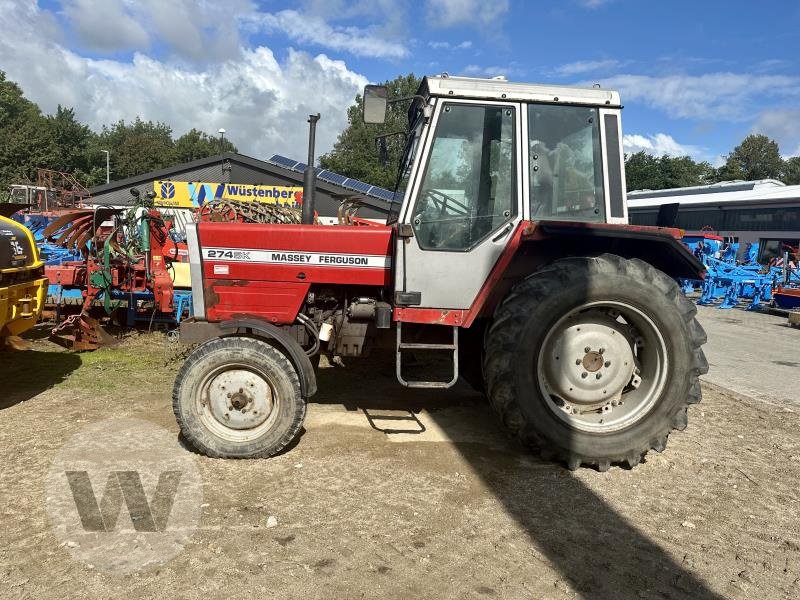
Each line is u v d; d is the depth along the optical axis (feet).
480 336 15.05
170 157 234.79
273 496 11.00
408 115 15.17
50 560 8.82
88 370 19.30
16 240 16.19
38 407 15.58
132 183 89.15
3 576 8.41
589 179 13.32
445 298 13.02
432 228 13.00
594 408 13.24
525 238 12.42
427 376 18.90
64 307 24.59
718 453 14.10
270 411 12.57
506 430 13.88
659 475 12.69
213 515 10.24
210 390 12.59
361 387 18.35
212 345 12.48
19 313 16.01
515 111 13.03
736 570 9.26
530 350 12.38
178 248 25.29
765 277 48.75
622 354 13.05
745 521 10.82
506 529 10.16
